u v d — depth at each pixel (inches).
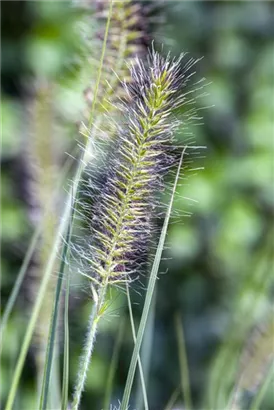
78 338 41.7
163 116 25.8
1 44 62.6
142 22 31.6
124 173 26.2
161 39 32.6
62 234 28.3
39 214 35.5
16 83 62.0
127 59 31.0
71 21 61.7
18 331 41.6
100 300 26.9
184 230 62.7
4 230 54.1
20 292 39.7
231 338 39.2
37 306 28.6
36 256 34.1
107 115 28.8
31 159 36.3
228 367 38.5
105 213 26.6
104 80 30.0
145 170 26.1
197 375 59.9
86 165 27.1
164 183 26.7
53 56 61.6
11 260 53.9
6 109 56.7
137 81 26.4
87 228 27.3
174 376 60.7
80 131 28.1
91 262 26.8
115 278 27.0
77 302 37.7
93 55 31.6
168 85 25.6
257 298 41.6
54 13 62.6
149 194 26.5
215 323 61.7
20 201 54.5
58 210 35.4
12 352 37.4
